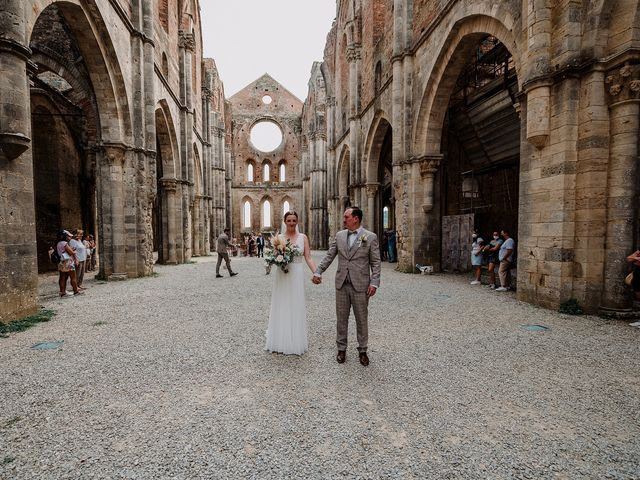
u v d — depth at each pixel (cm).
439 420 317
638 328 610
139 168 1317
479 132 1606
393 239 2098
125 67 1238
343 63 3038
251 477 242
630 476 245
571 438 290
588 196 695
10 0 616
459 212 1864
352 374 418
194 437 288
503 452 271
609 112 687
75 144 1886
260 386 385
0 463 253
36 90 1592
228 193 4544
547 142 750
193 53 2516
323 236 3947
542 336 568
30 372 419
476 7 1012
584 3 690
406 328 621
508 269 1022
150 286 1123
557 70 719
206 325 642
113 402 347
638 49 635
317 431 298
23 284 665
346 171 3131
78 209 1917
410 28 1498
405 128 1514
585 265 704
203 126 3148
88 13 1022
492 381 400
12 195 632
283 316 485
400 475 245
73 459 259
